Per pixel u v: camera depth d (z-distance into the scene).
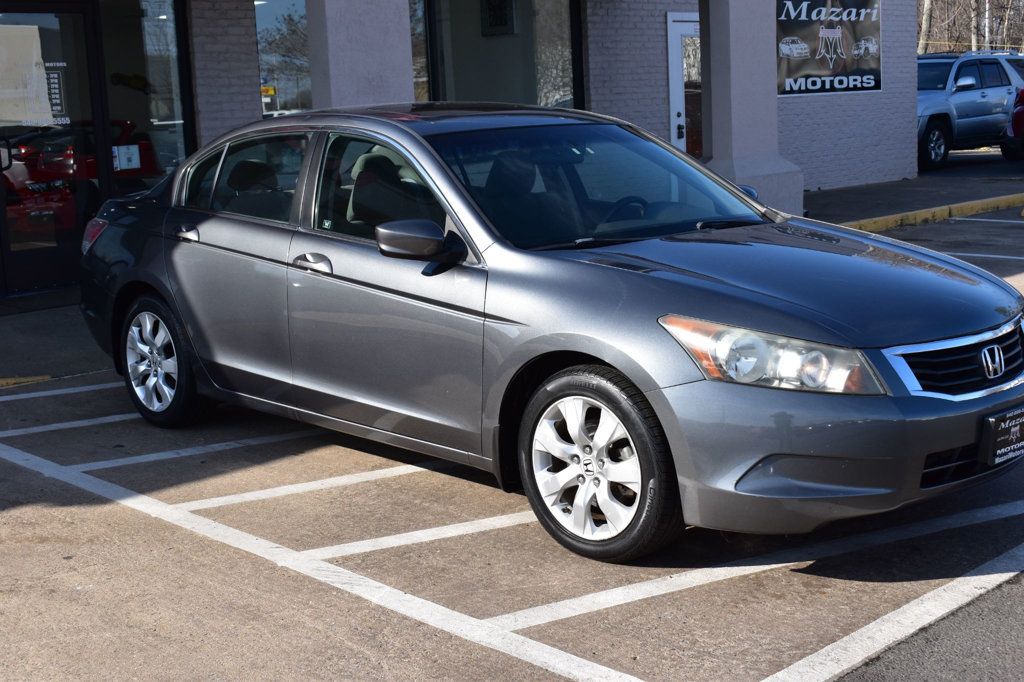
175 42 11.26
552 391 4.38
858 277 4.41
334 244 5.26
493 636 3.84
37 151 10.49
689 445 4.01
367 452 5.93
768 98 12.81
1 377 7.73
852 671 3.53
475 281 4.64
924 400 3.95
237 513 5.09
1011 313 4.45
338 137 5.47
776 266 4.47
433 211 4.93
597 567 4.38
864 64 18.72
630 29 15.01
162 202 6.38
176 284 6.08
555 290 4.40
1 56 10.20
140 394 6.49
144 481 5.56
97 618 4.05
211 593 4.23
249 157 5.92
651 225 5.04
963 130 21.42
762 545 4.54
